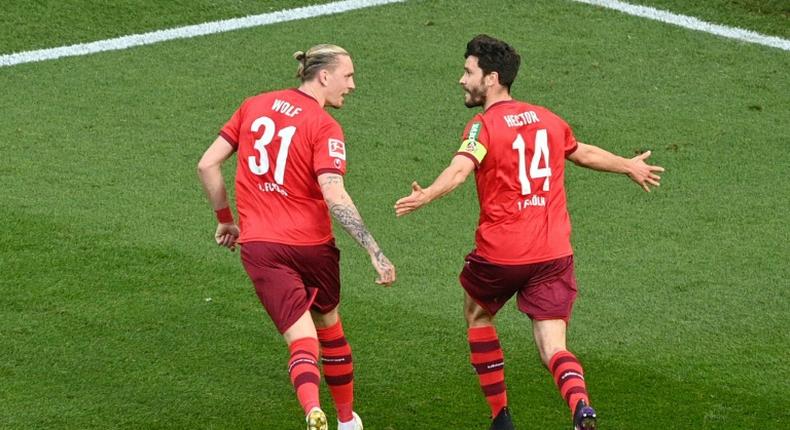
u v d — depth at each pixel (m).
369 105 41.41
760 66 44.91
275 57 45.47
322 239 22.53
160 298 29.23
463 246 32.50
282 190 22.28
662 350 27.38
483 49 22.81
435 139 39.12
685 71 44.47
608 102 42.00
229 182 36.09
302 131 22.17
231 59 45.25
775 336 28.03
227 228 23.48
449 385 25.83
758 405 24.97
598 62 45.00
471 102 23.17
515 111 22.59
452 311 28.98
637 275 30.94
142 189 35.28
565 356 22.05
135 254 31.33
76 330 27.64
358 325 28.25
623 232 33.22
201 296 29.41
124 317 28.28
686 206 34.78
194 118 40.50
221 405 24.92
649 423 24.23
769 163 37.66
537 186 22.48
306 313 22.16
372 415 24.70
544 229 22.52
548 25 48.09
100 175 36.09
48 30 47.25
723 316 28.95
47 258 30.92
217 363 26.53
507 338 27.92
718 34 47.41
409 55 45.44
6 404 24.61
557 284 22.66
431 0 50.28
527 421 24.34
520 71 44.22
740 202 35.06
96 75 43.72
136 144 38.38
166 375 25.97
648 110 41.44
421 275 30.86
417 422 24.41
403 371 26.36
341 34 47.25
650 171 23.89
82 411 24.47
